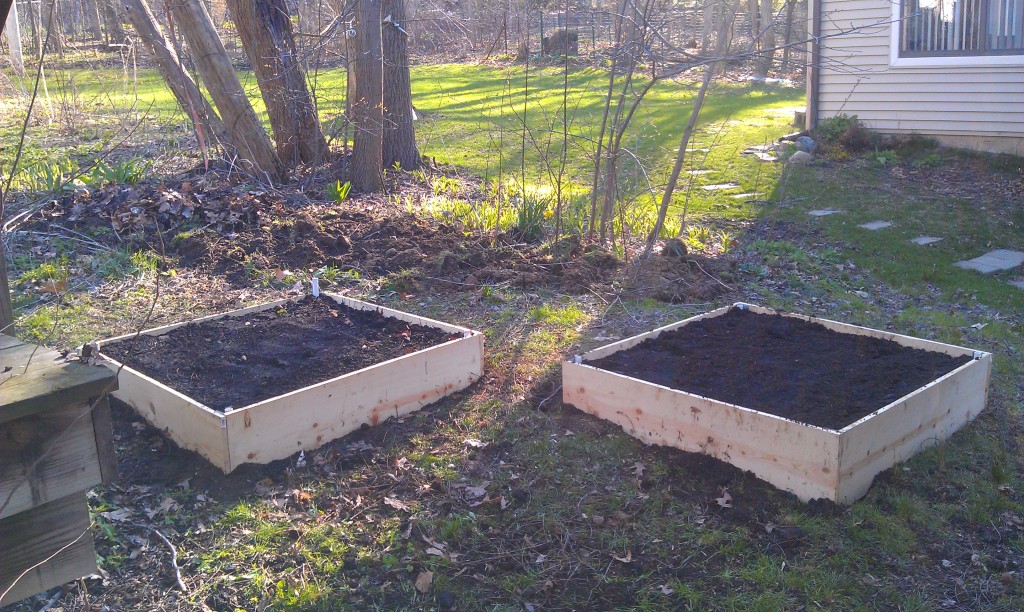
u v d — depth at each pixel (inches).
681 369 173.3
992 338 222.5
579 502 140.9
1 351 76.4
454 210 327.6
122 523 132.6
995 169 433.7
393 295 247.9
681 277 261.0
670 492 143.5
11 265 258.1
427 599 117.0
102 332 211.3
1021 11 431.8
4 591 71.1
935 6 458.6
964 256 308.7
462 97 733.9
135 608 114.1
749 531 132.1
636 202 366.6
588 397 169.5
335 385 156.9
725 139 533.6
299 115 409.7
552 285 256.7
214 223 293.9
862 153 480.1
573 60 458.0
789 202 382.6
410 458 154.0
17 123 526.6
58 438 68.8
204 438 147.8
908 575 122.6
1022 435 165.0
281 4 401.7
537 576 122.0
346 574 122.2
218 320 202.2
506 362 197.6
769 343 190.1
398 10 422.0
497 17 621.3
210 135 335.0
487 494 143.1
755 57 272.5
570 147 502.3
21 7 565.6
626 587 120.0
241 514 134.9
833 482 134.8
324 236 287.1
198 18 347.6
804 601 116.9
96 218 297.1
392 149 430.3
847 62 494.9
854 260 301.4
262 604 115.4
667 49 279.4
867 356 180.1
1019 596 118.3
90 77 528.7
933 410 155.9
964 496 142.6
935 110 468.4
